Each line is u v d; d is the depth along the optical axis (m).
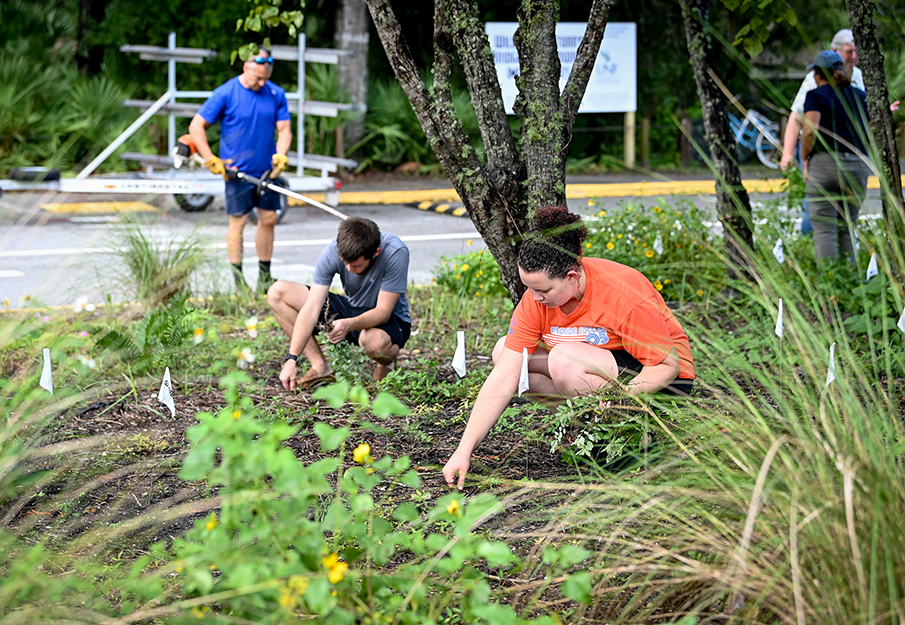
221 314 6.74
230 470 2.27
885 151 5.23
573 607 2.66
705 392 3.99
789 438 2.42
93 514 3.38
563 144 4.24
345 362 4.75
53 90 14.06
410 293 7.41
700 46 6.30
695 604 2.53
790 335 3.28
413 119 15.93
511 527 3.15
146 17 15.45
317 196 12.95
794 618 2.22
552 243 3.41
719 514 2.57
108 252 6.90
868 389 2.76
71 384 4.70
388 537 2.52
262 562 2.19
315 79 15.74
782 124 13.45
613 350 3.61
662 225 7.39
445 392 4.57
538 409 4.32
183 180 10.03
